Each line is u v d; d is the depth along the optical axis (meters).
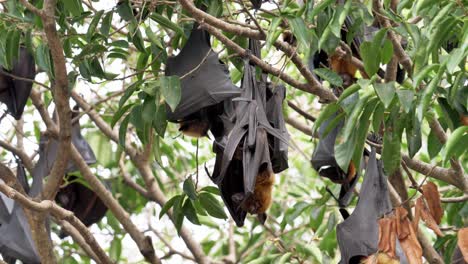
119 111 13.60
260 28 13.80
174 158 22.62
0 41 13.81
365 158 15.69
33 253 17.00
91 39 13.67
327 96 14.43
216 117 14.48
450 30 11.45
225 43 13.91
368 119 11.89
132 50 18.89
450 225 16.38
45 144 17.94
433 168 13.64
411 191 19.16
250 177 13.12
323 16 13.29
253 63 14.23
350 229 13.52
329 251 17.86
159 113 13.81
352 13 13.62
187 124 14.50
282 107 14.81
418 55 12.00
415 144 12.72
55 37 12.91
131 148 20.47
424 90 11.52
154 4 13.38
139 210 22.98
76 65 13.77
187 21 14.80
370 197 13.62
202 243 23.48
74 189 20.72
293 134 26.11
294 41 15.89
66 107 13.59
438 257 15.47
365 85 11.31
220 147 13.86
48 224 16.75
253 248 20.80
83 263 22.64
